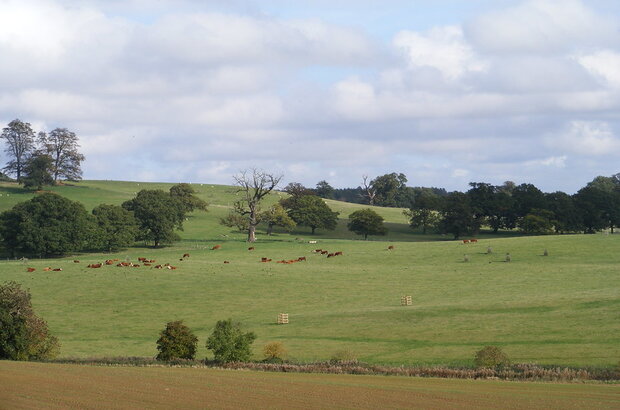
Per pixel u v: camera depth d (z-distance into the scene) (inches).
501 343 2381.9
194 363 2138.3
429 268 4667.8
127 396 1408.7
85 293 3873.0
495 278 4089.6
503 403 1400.1
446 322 2810.0
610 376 1808.6
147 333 2962.6
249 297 3759.8
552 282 3811.5
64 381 1573.6
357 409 1325.0
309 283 4136.3
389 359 2226.9
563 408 1352.1
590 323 2596.0
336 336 2682.1
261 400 1398.9
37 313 3415.4
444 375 1886.1
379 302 3526.1
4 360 2081.7
